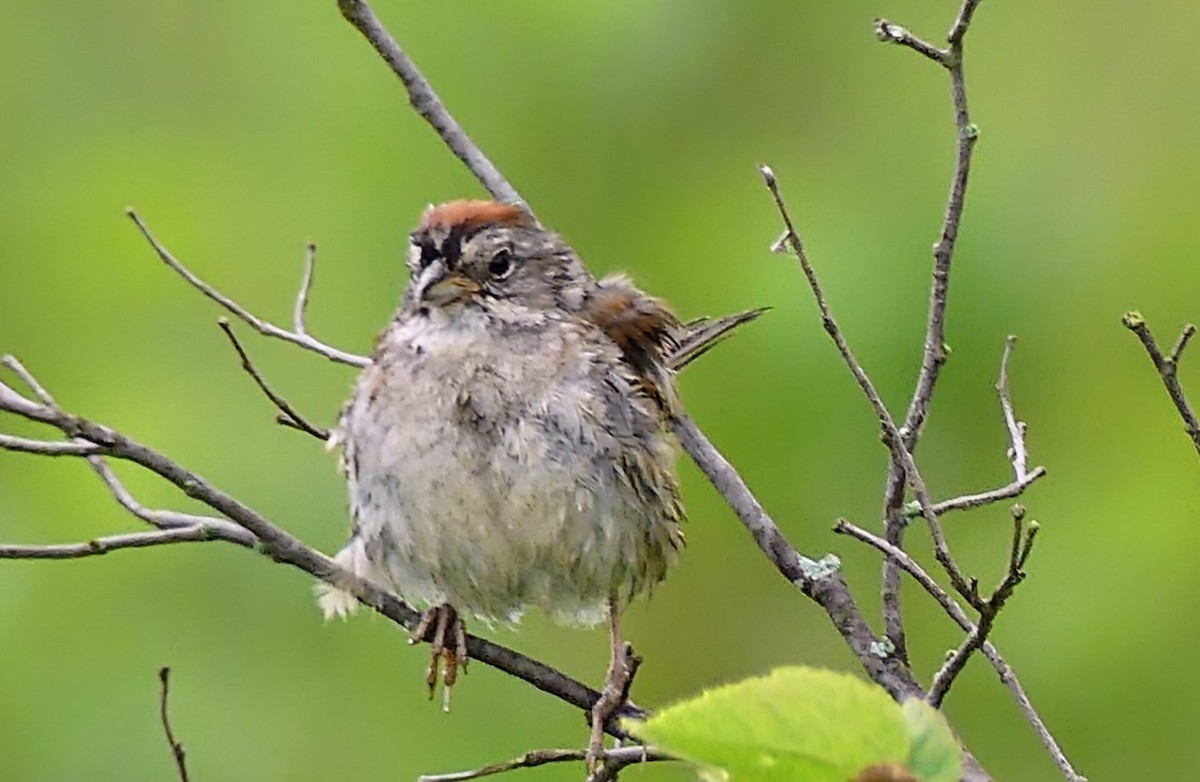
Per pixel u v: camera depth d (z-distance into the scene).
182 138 13.28
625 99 12.47
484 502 8.60
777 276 11.65
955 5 12.66
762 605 11.91
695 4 12.49
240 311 9.20
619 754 7.70
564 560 8.70
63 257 12.90
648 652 12.04
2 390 6.74
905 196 12.06
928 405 7.74
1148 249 11.99
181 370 12.44
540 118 12.52
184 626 11.84
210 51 13.44
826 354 11.41
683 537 9.23
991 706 11.28
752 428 11.47
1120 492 11.46
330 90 13.02
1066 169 12.23
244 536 7.45
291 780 11.59
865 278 11.55
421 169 12.60
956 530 11.50
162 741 11.58
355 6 9.52
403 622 8.73
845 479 11.45
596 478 8.64
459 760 11.66
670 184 12.35
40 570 11.90
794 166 12.33
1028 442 11.54
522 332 8.80
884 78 12.58
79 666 11.73
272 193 12.91
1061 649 11.19
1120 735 11.11
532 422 8.62
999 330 11.61
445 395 8.65
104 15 13.62
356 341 12.37
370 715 11.79
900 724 4.69
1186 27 12.66
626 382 8.78
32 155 13.34
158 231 12.80
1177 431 11.59
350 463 8.95
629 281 9.41
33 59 13.59
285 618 11.89
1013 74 12.67
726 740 4.70
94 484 11.91
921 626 11.51
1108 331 11.77
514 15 12.59
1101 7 12.77
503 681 11.95
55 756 11.55
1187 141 12.37
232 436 12.09
